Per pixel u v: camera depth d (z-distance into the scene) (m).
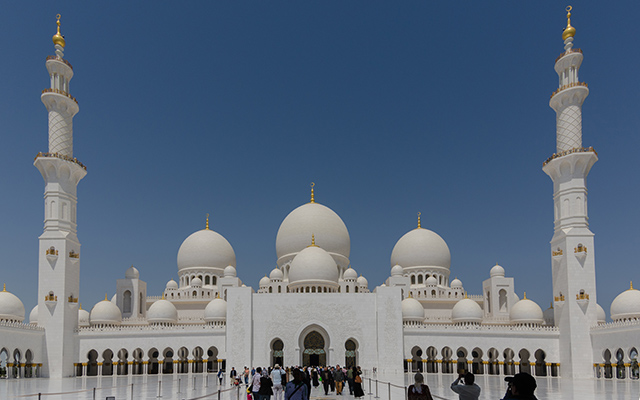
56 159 86.94
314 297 94.75
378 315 93.69
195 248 118.56
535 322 97.31
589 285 85.31
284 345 92.88
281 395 38.84
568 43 90.25
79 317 99.88
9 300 84.12
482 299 114.75
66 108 90.19
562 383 69.88
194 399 39.88
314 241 110.44
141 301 109.12
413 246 118.31
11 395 49.44
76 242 90.62
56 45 90.25
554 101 91.06
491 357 100.69
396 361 92.19
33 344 81.88
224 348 92.81
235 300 93.56
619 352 87.25
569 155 87.12
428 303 111.00
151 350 97.62
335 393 52.12
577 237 86.44
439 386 59.97
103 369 98.19
